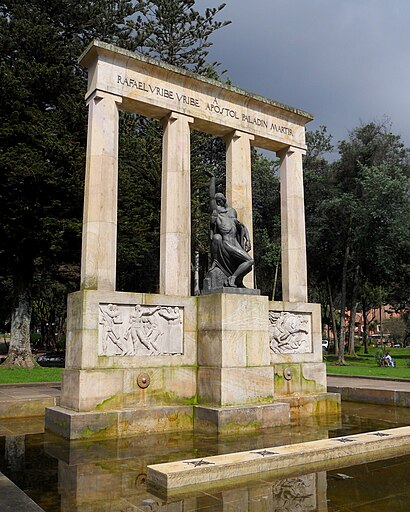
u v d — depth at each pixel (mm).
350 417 12656
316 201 41750
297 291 15016
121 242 26234
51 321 53281
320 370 14195
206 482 6668
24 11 26172
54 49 25984
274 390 13188
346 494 6145
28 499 5223
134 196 26656
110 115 12438
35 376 20141
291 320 14180
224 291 11938
